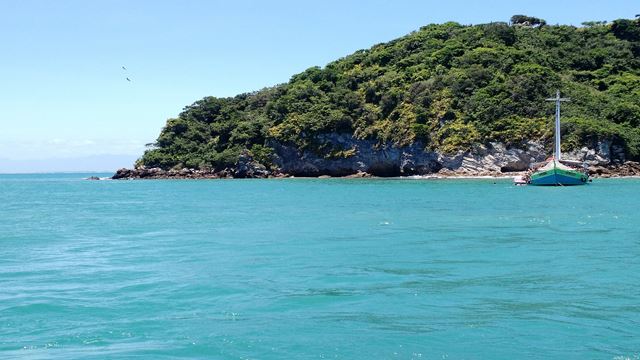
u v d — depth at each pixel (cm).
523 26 16538
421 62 15125
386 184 10800
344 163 14800
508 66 13688
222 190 10025
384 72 15650
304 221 4422
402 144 13562
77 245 3306
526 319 1664
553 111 12456
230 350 1427
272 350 1429
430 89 13850
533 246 3011
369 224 4147
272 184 11962
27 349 1440
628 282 2134
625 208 5203
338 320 1666
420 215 4759
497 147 12412
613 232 3550
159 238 3559
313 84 16525
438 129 13238
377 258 2688
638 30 15225
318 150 15112
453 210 5181
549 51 14925
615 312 1730
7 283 2211
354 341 1488
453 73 13950
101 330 1587
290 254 2830
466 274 2298
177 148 17325
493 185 9675
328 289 2048
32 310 1794
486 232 3612
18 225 4491
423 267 2453
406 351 1420
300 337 1518
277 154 15750
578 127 11862
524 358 1368
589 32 15662
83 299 1933
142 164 17588
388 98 14350
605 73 14188
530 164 12125
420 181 11806
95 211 5894
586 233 3516
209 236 3603
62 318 1706
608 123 12275
